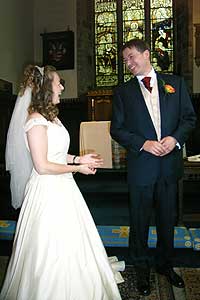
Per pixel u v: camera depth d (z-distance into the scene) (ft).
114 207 14.19
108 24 30.09
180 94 7.98
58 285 6.03
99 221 12.84
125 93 8.11
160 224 8.23
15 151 8.04
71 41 29.01
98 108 26.30
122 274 8.82
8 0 23.82
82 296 6.16
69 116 28.86
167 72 29.14
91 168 6.76
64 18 29.32
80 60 29.07
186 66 27.45
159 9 29.19
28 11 28.27
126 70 29.76
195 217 13.12
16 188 8.47
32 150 6.17
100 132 15.99
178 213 12.21
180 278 8.13
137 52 7.59
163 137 7.73
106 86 30.09
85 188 16.15
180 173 8.17
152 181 7.88
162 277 8.50
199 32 26.99
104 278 6.81
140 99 7.86
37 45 29.78
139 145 7.60
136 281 8.36
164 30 29.14
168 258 8.29
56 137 6.52
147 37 29.45
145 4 29.43
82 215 6.95
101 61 30.25
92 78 30.07
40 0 29.68
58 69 29.37
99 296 6.30
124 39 29.91
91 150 16.12
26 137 6.47
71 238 6.42
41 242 6.28
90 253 6.60
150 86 7.91
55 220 6.41
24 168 8.16
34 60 29.66
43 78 6.60
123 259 9.74
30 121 6.24
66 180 6.94
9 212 13.94
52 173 6.28
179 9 28.17
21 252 6.51
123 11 29.89
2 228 11.98
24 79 6.84
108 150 16.03
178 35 28.37
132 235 8.22
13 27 24.79
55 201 6.54
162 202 8.05
